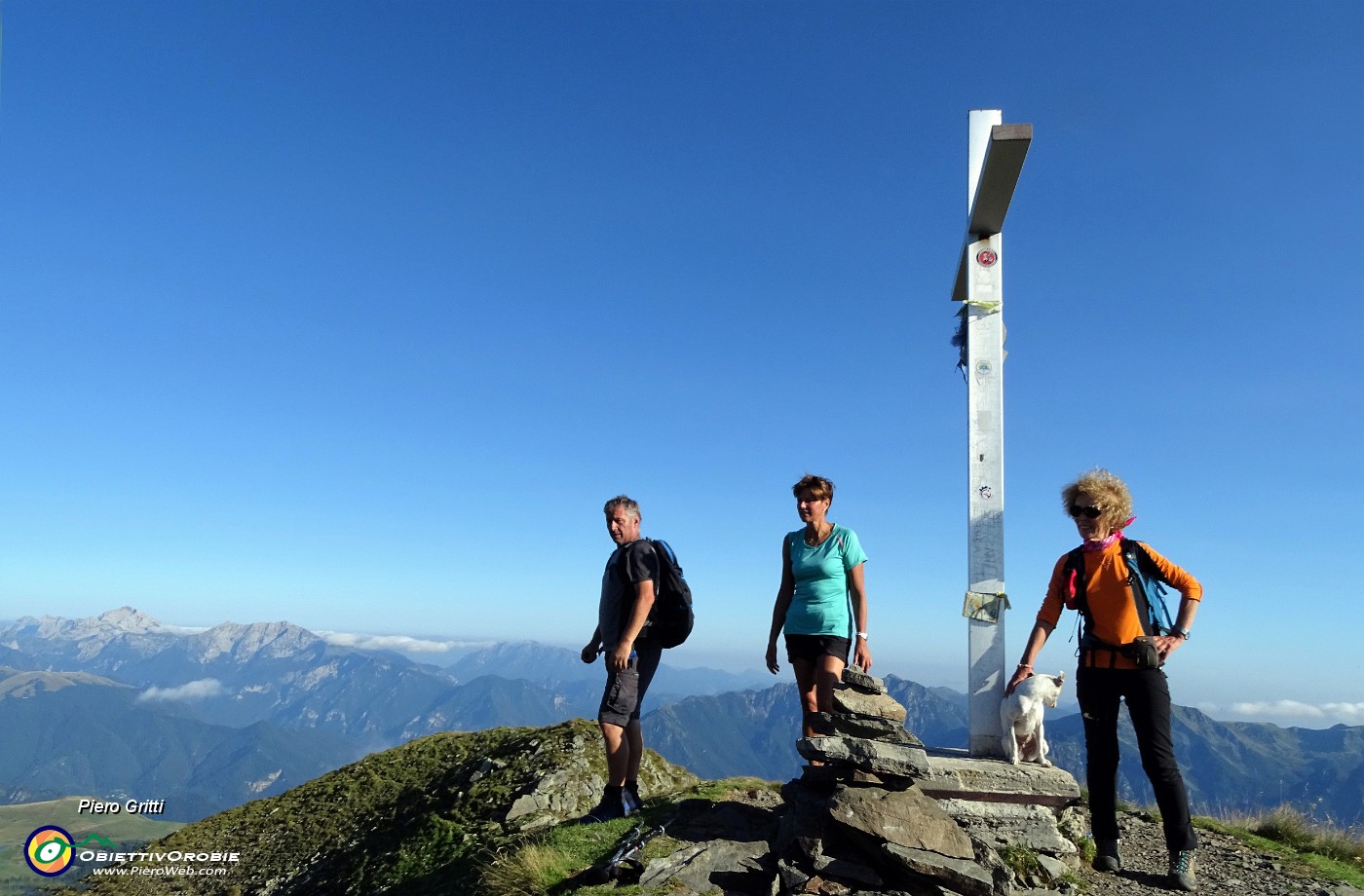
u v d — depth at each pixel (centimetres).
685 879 492
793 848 516
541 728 1264
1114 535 582
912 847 487
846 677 599
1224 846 671
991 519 689
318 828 1149
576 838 608
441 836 905
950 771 610
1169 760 552
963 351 736
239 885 1020
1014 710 621
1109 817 577
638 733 678
